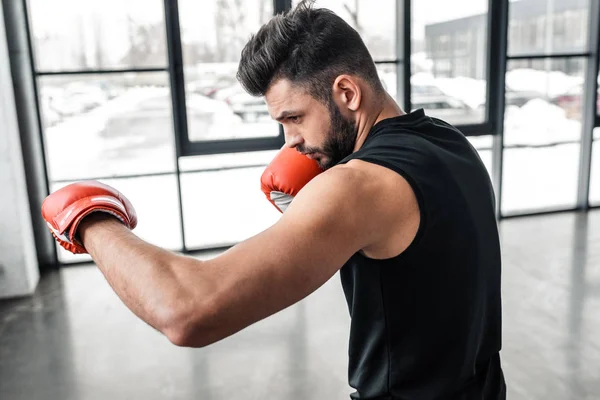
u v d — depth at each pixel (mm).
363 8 3826
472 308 739
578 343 2439
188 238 3941
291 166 1024
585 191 4480
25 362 2465
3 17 3246
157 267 582
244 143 3844
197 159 3836
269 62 705
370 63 736
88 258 3771
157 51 3582
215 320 560
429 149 692
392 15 3889
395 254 657
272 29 711
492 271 790
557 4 4152
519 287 3061
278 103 730
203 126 3758
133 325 2816
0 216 3125
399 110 786
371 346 719
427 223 646
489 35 4078
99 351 2551
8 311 3029
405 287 676
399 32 3893
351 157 675
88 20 3451
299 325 2744
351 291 733
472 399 792
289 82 708
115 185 3744
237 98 3762
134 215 800
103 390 2223
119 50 3531
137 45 3547
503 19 3992
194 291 557
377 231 622
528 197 4492
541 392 2086
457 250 688
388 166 637
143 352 2529
